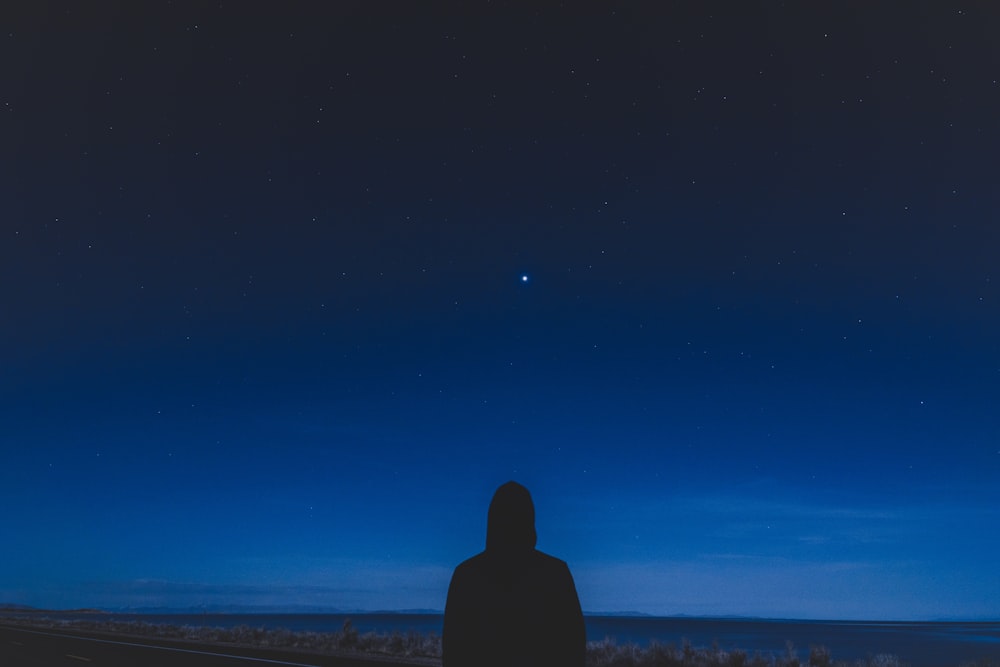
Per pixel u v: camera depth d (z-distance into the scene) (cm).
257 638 4059
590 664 2648
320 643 3722
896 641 8344
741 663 2612
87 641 3625
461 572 303
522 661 289
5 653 2808
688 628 15525
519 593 291
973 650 6100
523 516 297
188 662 2369
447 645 298
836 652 5756
